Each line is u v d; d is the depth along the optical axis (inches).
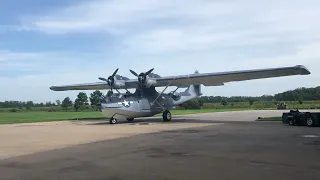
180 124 980.6
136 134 677.3
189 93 1400.1
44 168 335.0
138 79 1143.6
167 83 1184.8
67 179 286.4
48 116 1780.3
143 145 500.7
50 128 884.6
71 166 343.3
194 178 283.0
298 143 502.9
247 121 1087.0
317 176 285.0
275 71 933.2
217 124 952.9
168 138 593.0
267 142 517.0
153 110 1195.9
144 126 913.5
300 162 349.4
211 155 399.5
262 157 381.4
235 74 995.3
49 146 506.3
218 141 536.7
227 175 292.2
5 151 458.3
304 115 848.9
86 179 285.3
